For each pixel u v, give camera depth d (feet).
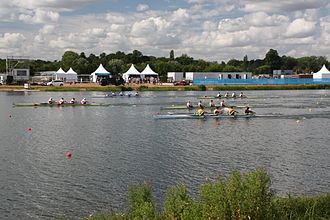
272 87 444.55
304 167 89.71
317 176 82.23
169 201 46.55
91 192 72.90
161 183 77.82
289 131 143.74
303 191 72.18
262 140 125.08
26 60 510.99
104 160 97.35
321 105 244.83
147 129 148.97
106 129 149.28
